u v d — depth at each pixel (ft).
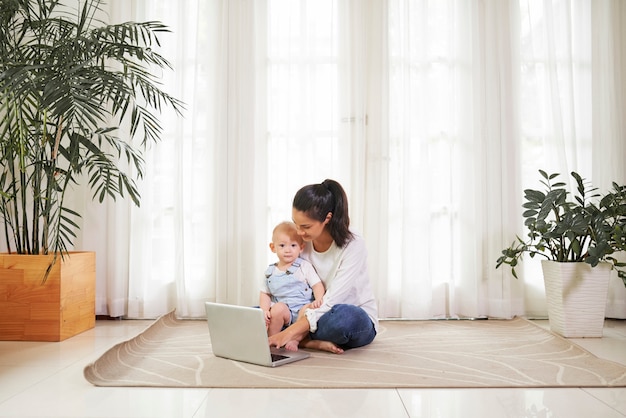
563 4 11.99
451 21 11.96
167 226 11.77
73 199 11.65
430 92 11.96
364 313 8.45
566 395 6.44
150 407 5.93
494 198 11.77
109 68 11.55
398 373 7.30
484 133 11.85
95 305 11.33
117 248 11.53
